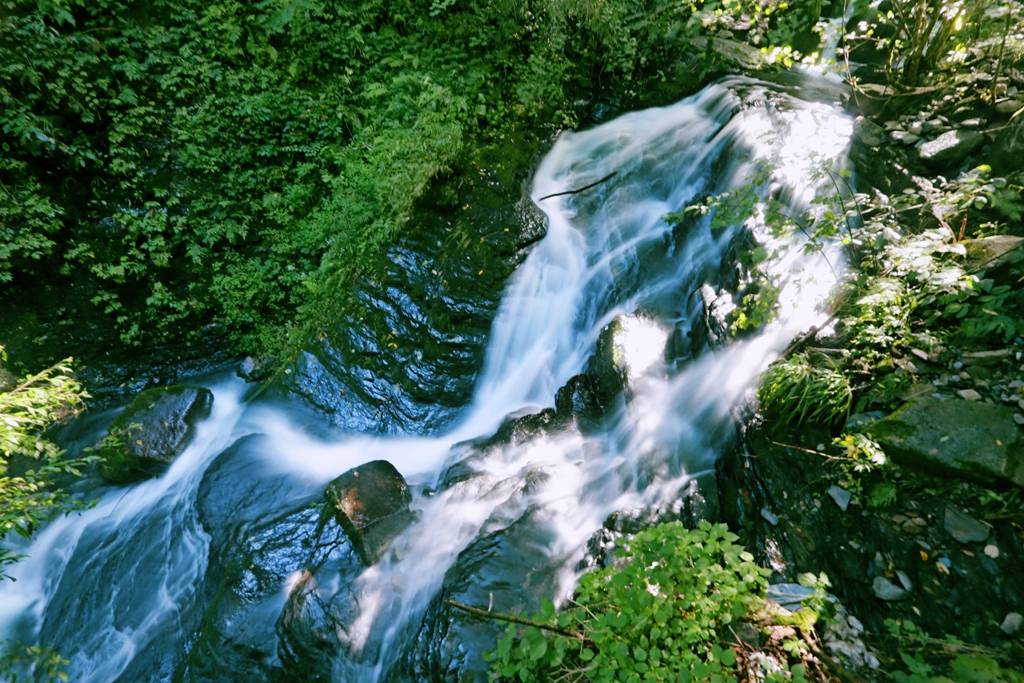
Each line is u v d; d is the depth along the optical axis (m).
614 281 6.34
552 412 5.54
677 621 2.84
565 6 7.95
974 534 3.20
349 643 4.02
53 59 6.59
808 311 4.38
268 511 5.00
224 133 7.32
